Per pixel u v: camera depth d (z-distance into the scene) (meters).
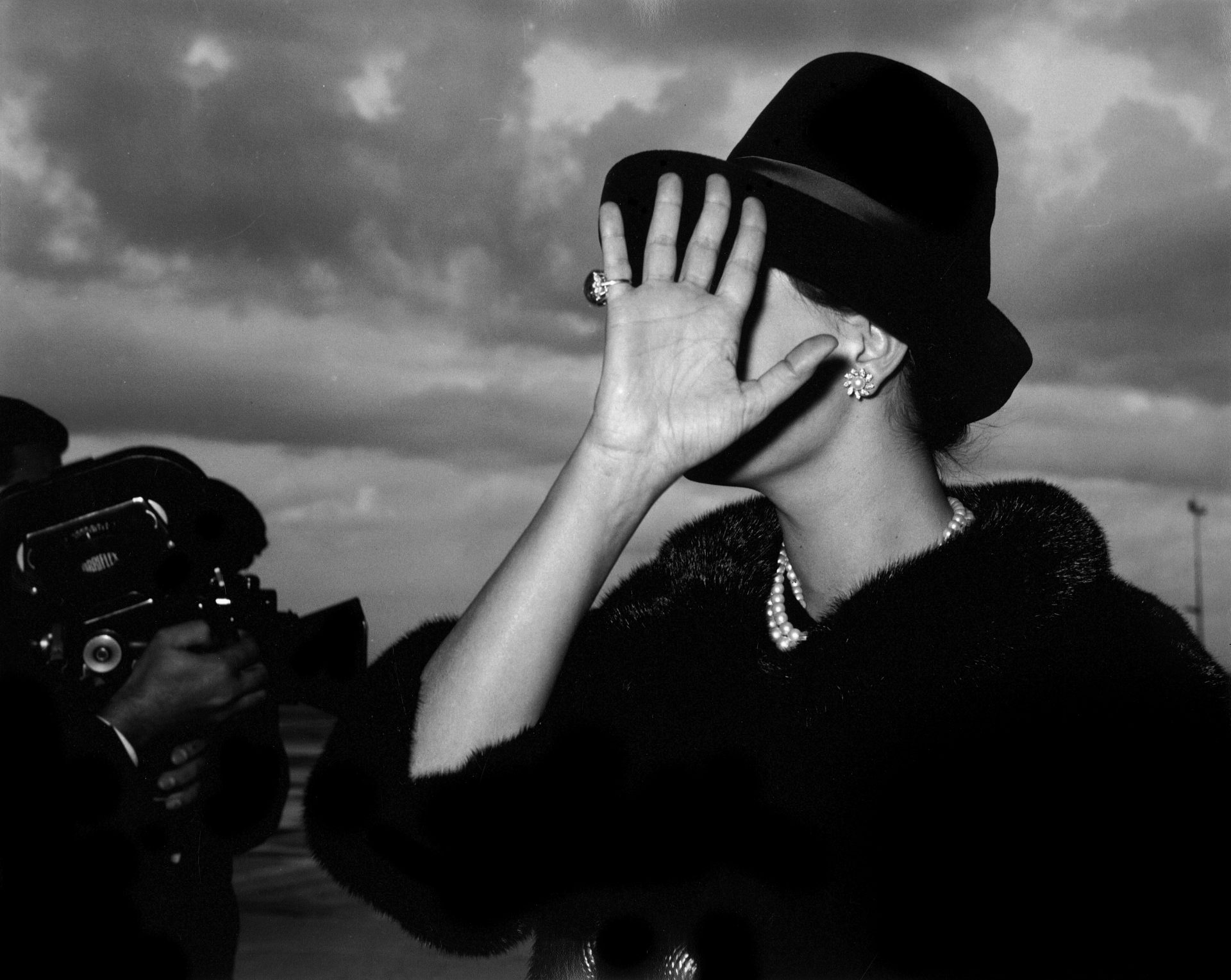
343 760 1.35
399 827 1.29
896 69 1.30
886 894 1.10
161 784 1.76
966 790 1.09
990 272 1.34
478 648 1.30
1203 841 1.06
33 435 2.74
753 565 1.48
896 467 1.31
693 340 1.24
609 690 1.40
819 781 1.14
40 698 1.69
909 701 1.13
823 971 1.12
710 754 1.24
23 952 1.68
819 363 1.22
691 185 1.33
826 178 1.27
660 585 1.55
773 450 1.29
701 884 1.19
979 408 1.35
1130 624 1.16
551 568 1.27
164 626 1.75
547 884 1.26
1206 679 1.14
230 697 1.73
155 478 1.75
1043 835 1.07
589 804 1.26
